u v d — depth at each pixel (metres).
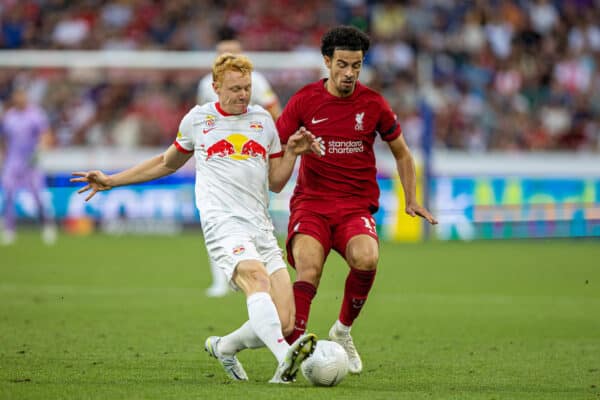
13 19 91.56
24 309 35.62
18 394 19.62
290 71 73.94
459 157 74.12
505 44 92.75
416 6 94.31
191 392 19.89
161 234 72.38
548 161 74.12
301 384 21.16
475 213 72.25
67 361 24.52
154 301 38.66
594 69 92.81
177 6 92.69
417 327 32.72
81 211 73.19
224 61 21.89
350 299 23.44
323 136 24.02
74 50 90.06
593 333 31.50
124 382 21.36
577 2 97.62
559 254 61.81
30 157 64.56
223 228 21.48
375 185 24.67
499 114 85.06
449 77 88.31
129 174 22.72
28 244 63.91
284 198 69.56
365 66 82.12
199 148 22.20
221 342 22.03
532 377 23.19
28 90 76.62
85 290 42.06
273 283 21.70
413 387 21.45
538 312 36.81
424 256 59.81
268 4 93.94
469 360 25.94
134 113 77.31
